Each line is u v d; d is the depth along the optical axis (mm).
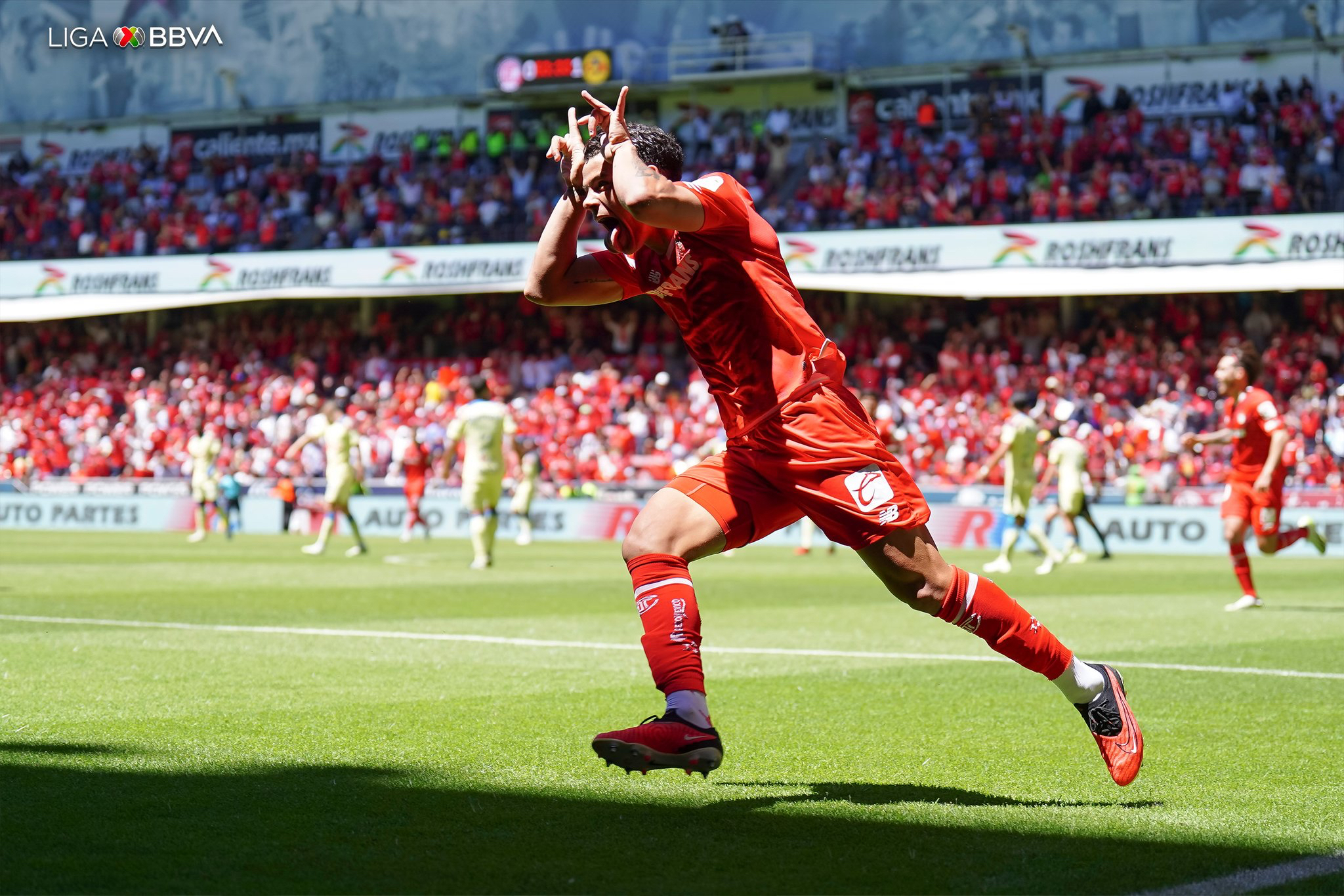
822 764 5188
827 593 14570
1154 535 25219
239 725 5820
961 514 26500
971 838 4016
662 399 31266
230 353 36500
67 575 15820
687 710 4051
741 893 3432
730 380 4352
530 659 8445
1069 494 21359
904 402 29875
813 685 7445
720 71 34312
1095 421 28406
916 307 32125
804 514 4512
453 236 34406
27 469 34688
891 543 4324
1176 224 27000
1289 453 24297
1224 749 5586
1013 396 18641
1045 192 30281
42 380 37312
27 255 38156
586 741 5551
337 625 10430
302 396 33594
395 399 33094
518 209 34781
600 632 10062
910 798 4566
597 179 4102
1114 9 31781
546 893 3404
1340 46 30094
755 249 4223
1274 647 9453
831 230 29297
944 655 8875
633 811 4312
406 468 26766
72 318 37938
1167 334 30078
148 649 8648
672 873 3600
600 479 29969
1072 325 30906
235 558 19953
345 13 37531
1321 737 5891
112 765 4895
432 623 10648
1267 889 3490
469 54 36562
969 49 32875
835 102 34125
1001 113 32281
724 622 11273
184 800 4359
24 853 3676
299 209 36781
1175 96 31594
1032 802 4539
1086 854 3832
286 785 4605
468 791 4570
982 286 28156
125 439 34406
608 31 35438
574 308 34438
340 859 3689
